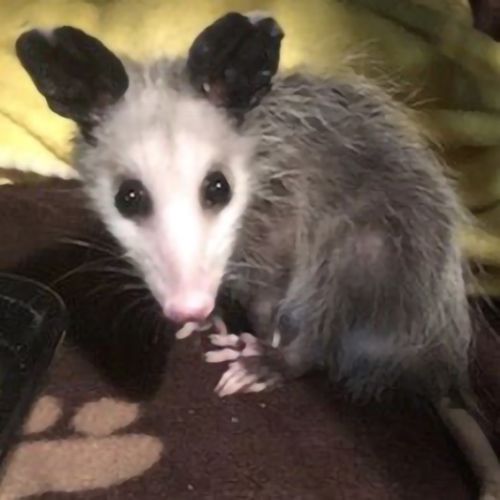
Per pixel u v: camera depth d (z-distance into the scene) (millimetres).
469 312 257
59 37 222
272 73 226
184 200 220
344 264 244
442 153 272
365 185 242
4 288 239
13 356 227
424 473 228
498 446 234
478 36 278
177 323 225
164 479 225
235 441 234
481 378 247
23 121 283
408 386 244
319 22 280
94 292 267
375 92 254
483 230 266
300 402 244
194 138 223
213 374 249
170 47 275
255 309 257
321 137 241
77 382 247
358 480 226
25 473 226
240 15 220
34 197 291
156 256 220
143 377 248
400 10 281
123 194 225
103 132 230
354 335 246
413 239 242
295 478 226
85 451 231
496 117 271
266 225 241
